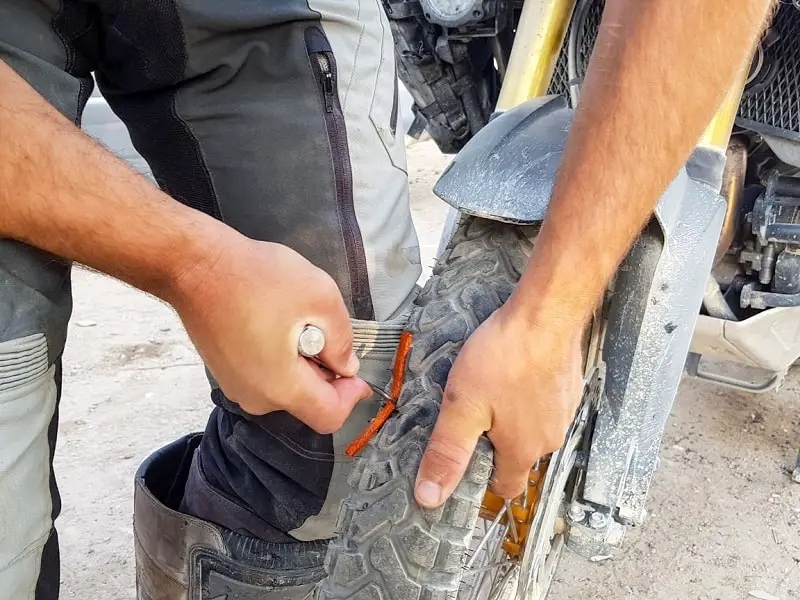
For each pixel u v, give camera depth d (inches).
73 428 60.3
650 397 30.4
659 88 19.3
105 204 20.3
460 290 25.9
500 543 29.3
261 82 28.5
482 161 26.1
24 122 19.9
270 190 28.8
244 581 32.4
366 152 29.9
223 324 21.6
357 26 29.5
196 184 29.8
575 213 20.5
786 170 47.9
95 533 50.4
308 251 29.0
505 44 44.9
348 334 23.9
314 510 31.8
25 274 22.8
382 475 23.6
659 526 52.9
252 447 31.4
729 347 50.1
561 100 29.4
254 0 27.2
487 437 23.0
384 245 30.5
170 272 21.0
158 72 28.3
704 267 30.1
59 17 25.6
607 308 30.1
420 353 25.0
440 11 41.2
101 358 70.1
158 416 62.1
